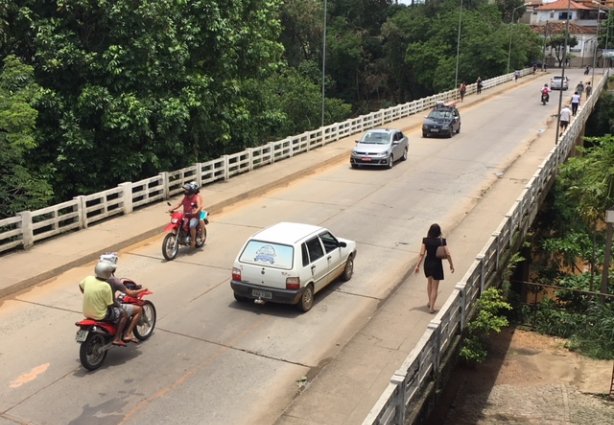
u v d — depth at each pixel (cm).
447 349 1144
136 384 988
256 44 2755
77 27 2142
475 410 1438
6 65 2020
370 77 8925
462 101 5325
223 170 2459
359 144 2833
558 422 1382
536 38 8688
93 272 1494
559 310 1967
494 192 2336
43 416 896
